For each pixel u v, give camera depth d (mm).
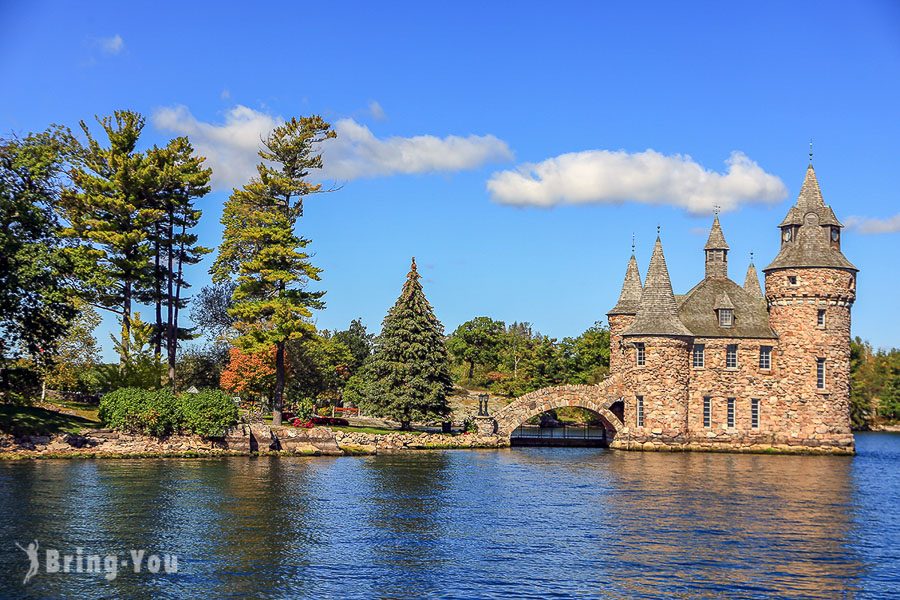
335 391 105750
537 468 57312
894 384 143125
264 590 26172
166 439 55812
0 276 54188
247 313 65625
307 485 45188
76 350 76375
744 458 68688
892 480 53844
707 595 26609
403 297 80688
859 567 30016
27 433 52562
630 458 66562
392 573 28172
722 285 79562
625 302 87312
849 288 75625
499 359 145375
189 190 72312
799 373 75312
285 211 68062
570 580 27766
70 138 71125
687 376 75438
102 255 66125
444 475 51969
